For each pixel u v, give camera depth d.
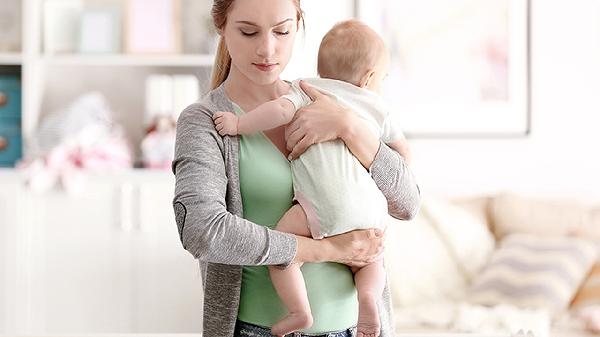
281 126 1.87
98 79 4.78
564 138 4.74
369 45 2.02
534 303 3.79
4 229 4.27
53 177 4.26
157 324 4.34
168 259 4.32
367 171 1.86
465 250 4.18
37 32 4.43
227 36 1.77
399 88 4.74
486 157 4.74
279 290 1.77
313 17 4.62
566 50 4.73
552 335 3.50
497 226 4.40
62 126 4.36
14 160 4.47
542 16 4.73
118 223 4.31
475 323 3.50
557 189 4.74
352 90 1.96
